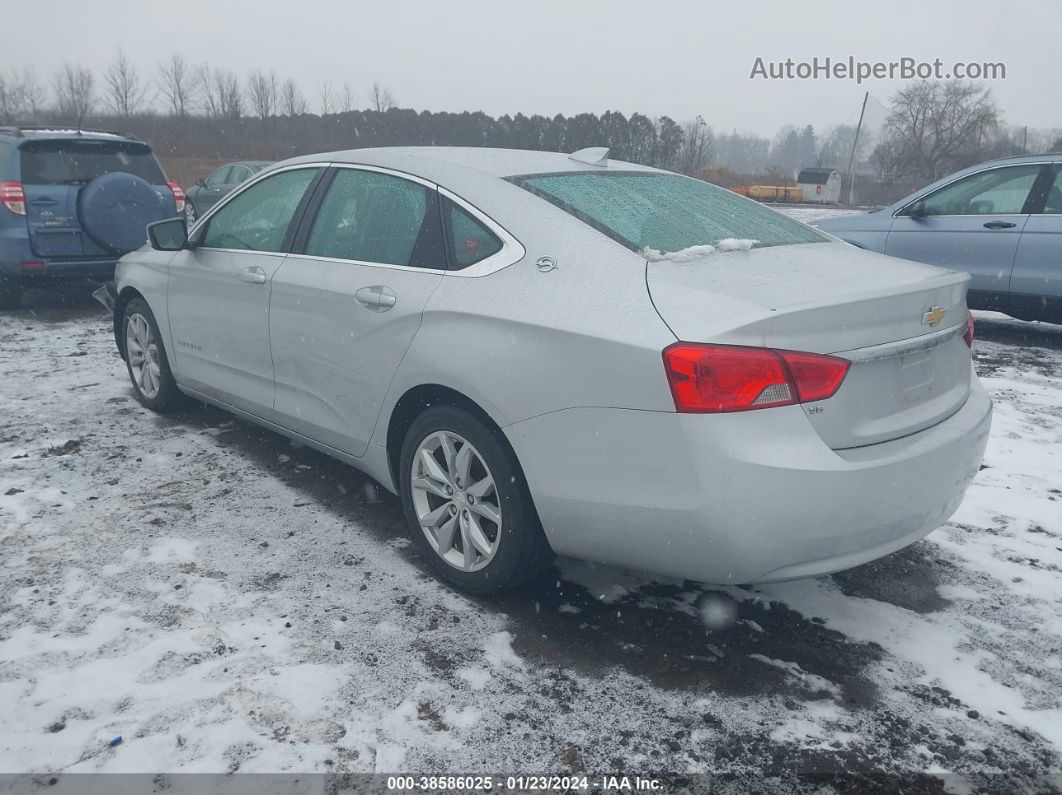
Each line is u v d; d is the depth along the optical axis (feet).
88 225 23.93
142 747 7.15
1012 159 23.27
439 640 8.81
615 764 7.12
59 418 15.96
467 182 10.09
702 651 8.71
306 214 12.01
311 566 10.34
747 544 7.56
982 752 7.35
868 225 25.72
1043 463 14.12
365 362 10.39
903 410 8.43
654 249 8.86
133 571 10.10
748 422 7.42
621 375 7.81
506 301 8.86
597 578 10.21
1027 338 24.59
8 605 9.28
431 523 10.01
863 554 8.07
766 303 7.67
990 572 10.48
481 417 9.23
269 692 7.88
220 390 13.79
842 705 7.92
